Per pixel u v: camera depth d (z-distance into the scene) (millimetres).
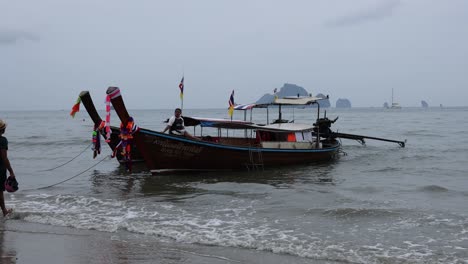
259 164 18078
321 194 12820
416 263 7207
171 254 7719
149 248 8062
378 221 9805
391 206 11242
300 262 7332
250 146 17969
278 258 7527
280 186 14445
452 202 11836
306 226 9484
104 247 8117
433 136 38781
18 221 10016
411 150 26953
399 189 13766
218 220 10000
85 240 8562
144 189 14016
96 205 11664
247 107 20156
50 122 86875
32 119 110875
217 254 7730
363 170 18484
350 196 12570
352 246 8109
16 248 8062
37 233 9055
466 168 18672
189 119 18078
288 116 108375
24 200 12375
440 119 83188
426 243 8289
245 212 10742
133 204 11711
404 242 8352
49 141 34219
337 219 10016
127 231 9203
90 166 20141
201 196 12641
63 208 11367
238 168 17781
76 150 27906
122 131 15016
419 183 14906
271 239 8539
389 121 75625
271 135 19594
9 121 94250
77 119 110375
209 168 17234
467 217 10055
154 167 16422
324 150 21094
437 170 18188
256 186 14219
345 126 58656
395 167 19281
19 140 35438
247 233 8969
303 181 15594
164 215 10492
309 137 21281
